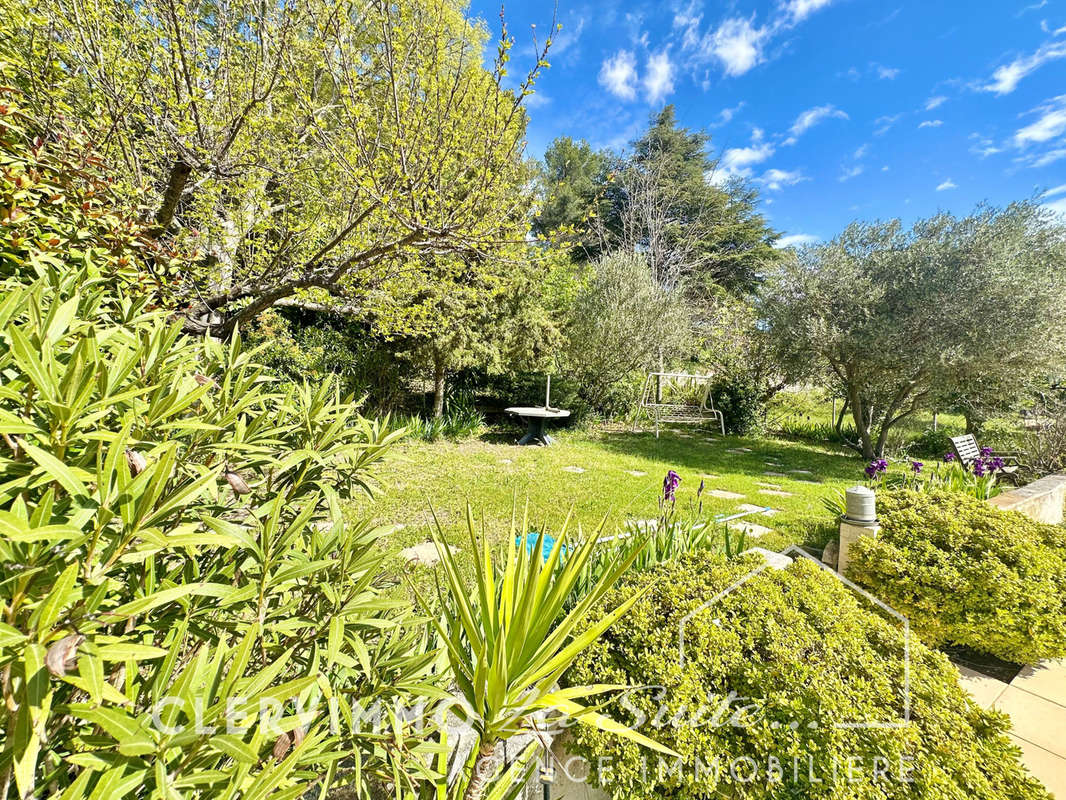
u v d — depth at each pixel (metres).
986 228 7.68
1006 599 2.48
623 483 6.12
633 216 17.33
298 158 3.78
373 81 3.31
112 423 0.93
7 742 0.60
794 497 5.92
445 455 7.44
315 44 2.94
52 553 0.69
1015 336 7.13
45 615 0.59
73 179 2.02
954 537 2.90
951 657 2.84
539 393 10.52
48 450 0.77
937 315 7.74
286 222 4.18
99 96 2.90
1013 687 2.56
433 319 7.10
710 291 18.45
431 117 3.09
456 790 1.20
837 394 10.27
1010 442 8.07
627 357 11.27
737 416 11.66
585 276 9.47
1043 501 4.75
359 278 4.34
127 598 0.91
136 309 1.38
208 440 1.12
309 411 1.40
